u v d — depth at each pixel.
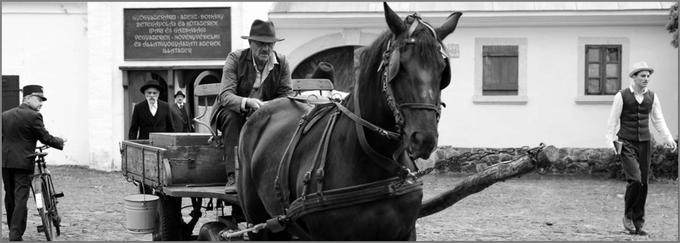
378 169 4.12
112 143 19.17
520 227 10.20
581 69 18.31
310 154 4.46
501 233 9.65
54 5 19.36
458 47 18.45
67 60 19.50
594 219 10.98
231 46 18.84
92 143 19.19
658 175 16.36
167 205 6.88
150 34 18.97
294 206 4.36
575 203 12.80
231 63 6.00
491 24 18.31
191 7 18.84
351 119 4.24
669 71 18.19
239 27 18.81
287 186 4.58
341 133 4.27
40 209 8.91
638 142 9.51
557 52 18.33
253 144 5.31
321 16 18.28
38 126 9.01
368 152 4.08
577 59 18.30
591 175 17.38
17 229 8.90
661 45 18.19
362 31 18.53
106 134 19.16
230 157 6.00
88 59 19.33
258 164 5.04
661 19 17.97
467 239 9.13
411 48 3.74
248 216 5.39
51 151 19.66
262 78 6.02
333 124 4.38
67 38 19.47
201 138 6.59
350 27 18.50
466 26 18.41
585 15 17.97
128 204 7.02
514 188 14.95
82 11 19.41
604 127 18.38
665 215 11.44
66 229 10.01
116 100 19.20
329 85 7.01
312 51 18.61
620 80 18.33
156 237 7.15
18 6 19.38
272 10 18.53
